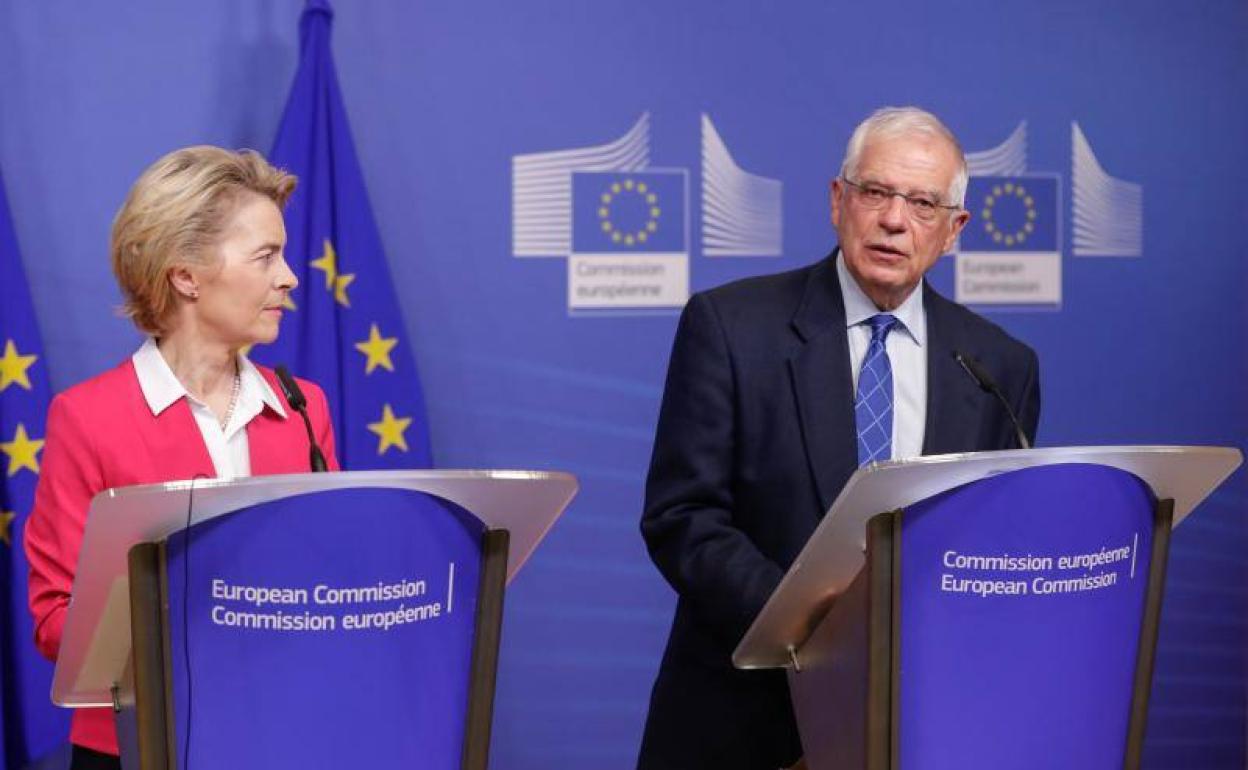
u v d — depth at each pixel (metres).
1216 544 4.13
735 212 3.82
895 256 2.29
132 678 1.58
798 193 3.86
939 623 1.64
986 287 3.97
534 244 3.73
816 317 2.38
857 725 1.68
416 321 3.68
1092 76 4.01
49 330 3.48
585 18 3.74
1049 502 1.63
